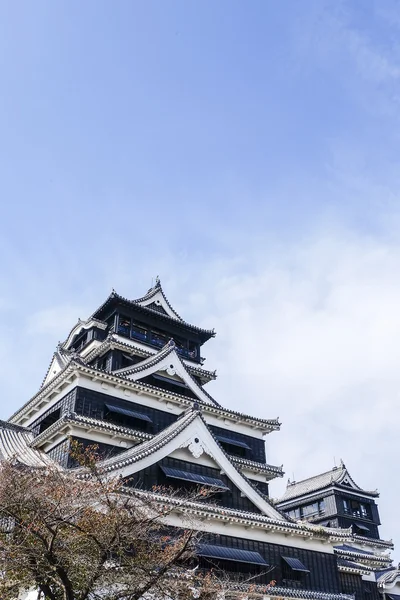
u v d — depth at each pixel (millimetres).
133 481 29172
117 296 46250
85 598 15992
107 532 16922
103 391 37438
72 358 36781
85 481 18562
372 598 44406
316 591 32156
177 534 25844
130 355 44312
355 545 61938
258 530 31281
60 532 16828
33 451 35812
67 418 32750
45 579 16516
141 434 35562
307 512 70000
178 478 30328
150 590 18188
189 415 34344
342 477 69625
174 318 50625
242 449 43531
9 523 18172
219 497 32156
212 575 23734
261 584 29453
